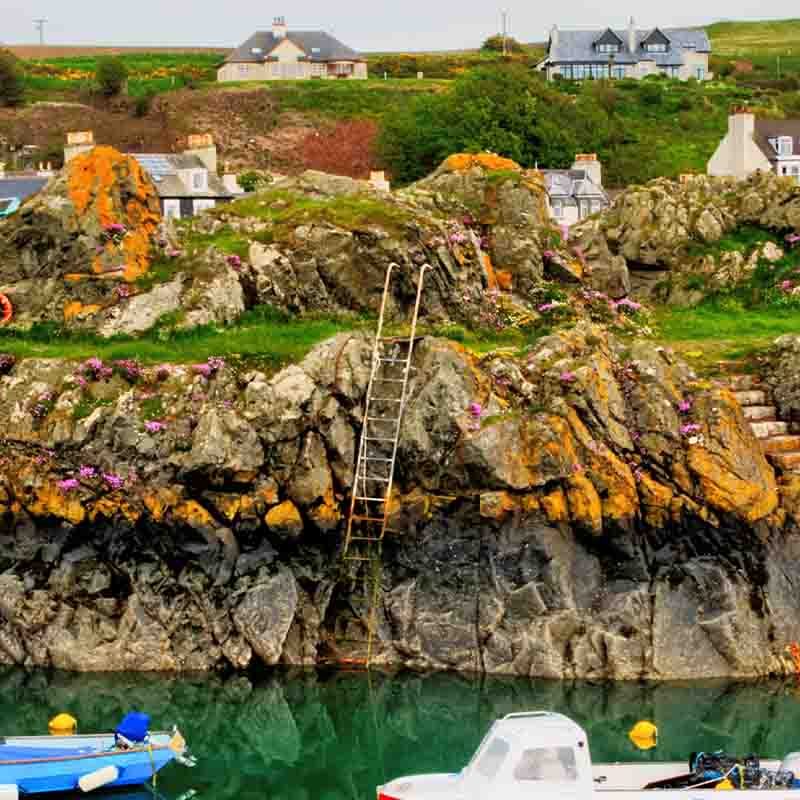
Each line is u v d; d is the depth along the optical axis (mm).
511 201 61719
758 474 47531
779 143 108188
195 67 183750
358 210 56844
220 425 47188
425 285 55562
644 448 47812
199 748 41469
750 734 40969
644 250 64812
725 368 52812
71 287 53906
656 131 141875
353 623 47344
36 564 47969
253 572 47312
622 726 41781
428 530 47156
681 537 47094
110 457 47812
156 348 50906
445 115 112750
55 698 44375
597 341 49969
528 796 33844
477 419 47125
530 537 46438
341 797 38469
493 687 45094
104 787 38844
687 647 45812
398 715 43375
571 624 45969
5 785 37344
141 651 46688
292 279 54750
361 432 48188
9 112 151375
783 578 47094
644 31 178375
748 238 65625
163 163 87125
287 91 159000
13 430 48531
